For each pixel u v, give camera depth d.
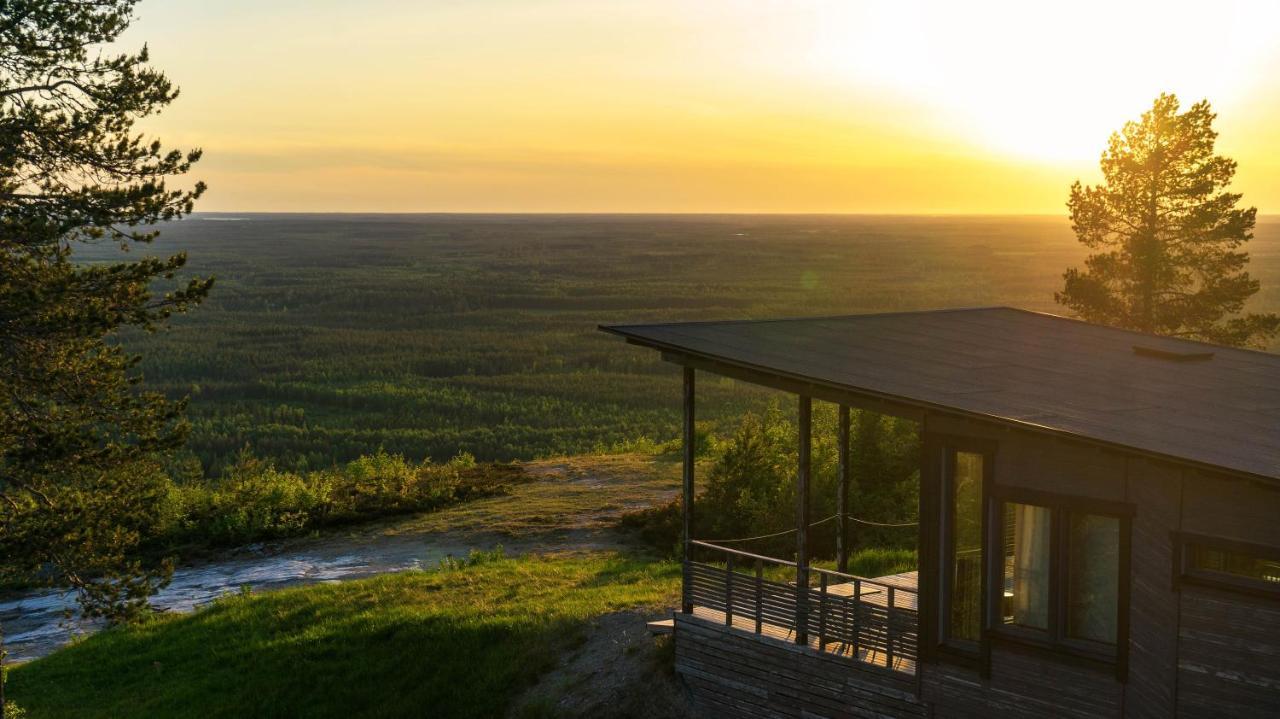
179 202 18.80
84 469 18.52
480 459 69.88
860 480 28.30
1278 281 167.75
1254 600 10.71
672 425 78.69
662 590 21.52
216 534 32.56
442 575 25.12
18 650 24.19
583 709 16.50
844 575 14.45
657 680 16.61
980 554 12.84
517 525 31.73
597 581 23.50
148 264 18.75
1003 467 12.52
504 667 18.38
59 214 18.00
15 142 17.77
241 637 22.20
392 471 41.19
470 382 105.75
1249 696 10.77
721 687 15.77
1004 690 12.62
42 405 18.52
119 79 18.89
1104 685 11.83
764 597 15.38
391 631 20.86
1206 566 11.21
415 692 18.19
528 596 22.31
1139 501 11.47
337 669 19.66
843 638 14.47
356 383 106.62
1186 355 16.19
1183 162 36.34
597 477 38.47
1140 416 12.24
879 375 13.95
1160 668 11.35
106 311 17.64
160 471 20.98
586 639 18.72
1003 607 12.72
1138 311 36.41
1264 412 12.77
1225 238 35.50
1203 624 11.05
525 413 87.38
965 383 13.62
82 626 25.61
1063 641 12.19
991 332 18.16
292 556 30.53
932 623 13.29
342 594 24.16
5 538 17.48
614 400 92.31
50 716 19.27
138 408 19.05
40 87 18.55
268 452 73.25
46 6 18.11
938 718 13.27
